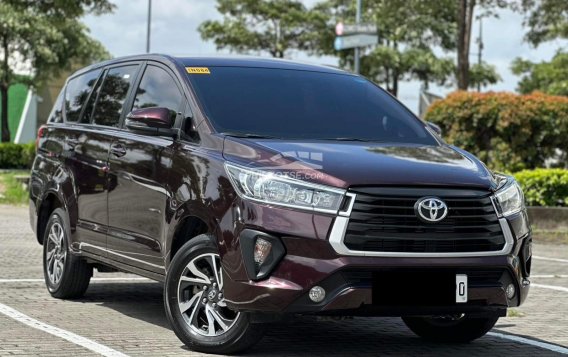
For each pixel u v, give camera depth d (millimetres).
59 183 9805
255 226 6812
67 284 9789
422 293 6797
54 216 9992
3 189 31938
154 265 7965
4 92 63125
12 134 71562
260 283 6762
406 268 6742
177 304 7402
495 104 23812
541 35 40031
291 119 8094
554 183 21500
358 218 6707
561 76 69938
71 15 44469
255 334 7113
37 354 7113
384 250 6727
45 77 65250
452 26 57781
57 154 10016
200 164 7426
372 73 66500
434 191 6883
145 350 7332
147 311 9328
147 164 8117
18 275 11812
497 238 7039
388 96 8961
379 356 7465
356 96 8711
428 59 64000
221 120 7828
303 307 6684
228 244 6941
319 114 8266
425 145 8148
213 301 7258
